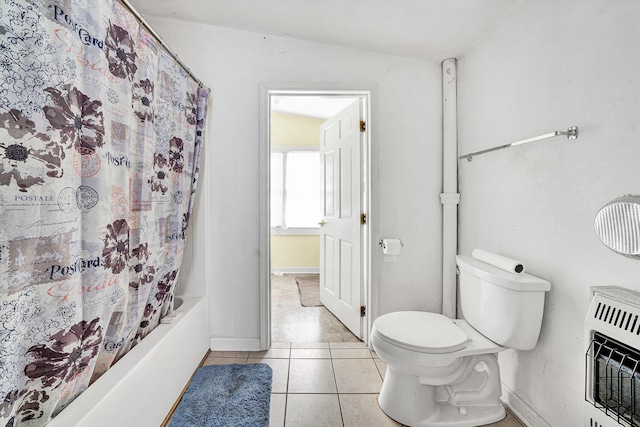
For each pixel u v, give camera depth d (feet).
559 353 4.07
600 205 3.49
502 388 5.24
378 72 6.81
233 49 6.69
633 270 3.15
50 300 2.78
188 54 6.64
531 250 4.55
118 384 3.45
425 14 5.24
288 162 14.57
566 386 3.96
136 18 4.14
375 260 6.85
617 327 2.95
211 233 6.77
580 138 3.73
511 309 4.30
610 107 3.36
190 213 6.06
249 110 6.73
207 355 6.67
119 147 3.67
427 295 6.97
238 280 6.84
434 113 6.88
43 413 2.88
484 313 4.81
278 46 6.71
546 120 4.26
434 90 6.88
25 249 2.54
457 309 6.75
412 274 6.94
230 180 6.75
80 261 3.06
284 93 6.88
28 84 2.53
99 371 3.81
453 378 4.66
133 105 4.12
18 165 2.48
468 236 6.31
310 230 14.53
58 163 2.78
